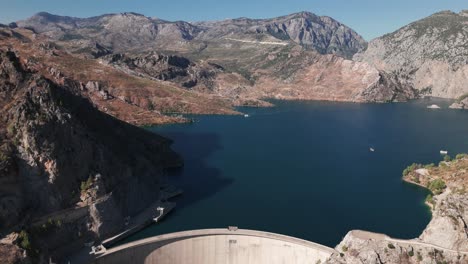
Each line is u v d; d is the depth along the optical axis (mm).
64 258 160750
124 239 186750
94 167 191125
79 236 170250
